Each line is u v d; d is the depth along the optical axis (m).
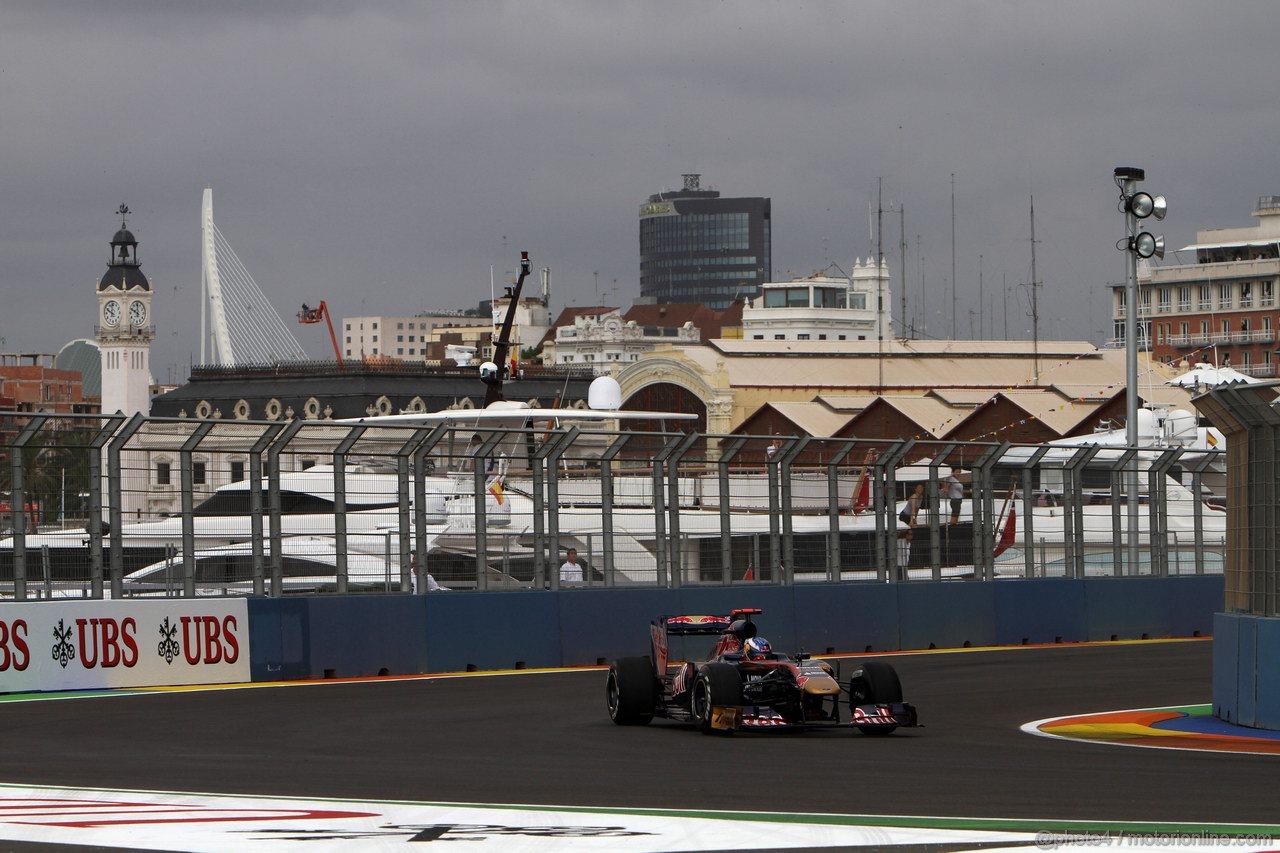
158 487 62.56
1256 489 50.56
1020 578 88.19
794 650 78.81
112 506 61.16
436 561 72.75
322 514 70.62
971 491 87.06
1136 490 92.88
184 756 40.62
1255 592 50.66
